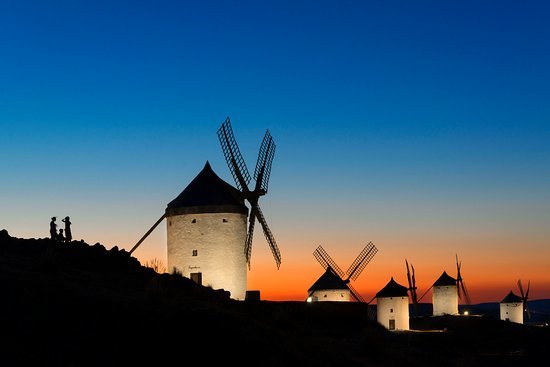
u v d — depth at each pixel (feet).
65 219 142.61
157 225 186.29
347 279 287.07
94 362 80.38
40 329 83.76
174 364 84.07
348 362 109.29
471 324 312.50
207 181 185.37
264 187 189.67
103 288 105.70
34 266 109.09
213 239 177.06
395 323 289.74
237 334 93.35
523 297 437.17
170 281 131.34
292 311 178.50
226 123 186.70
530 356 196.95
